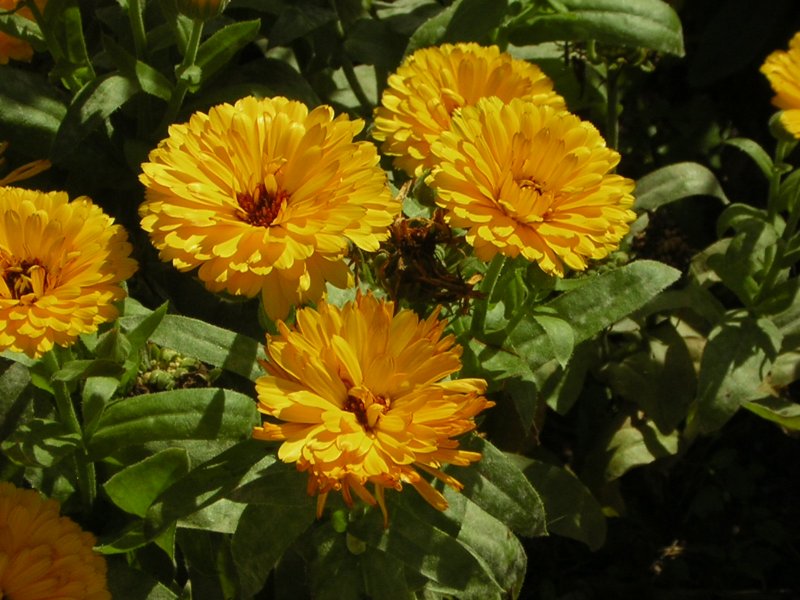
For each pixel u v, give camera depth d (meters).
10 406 0.45
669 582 0.60
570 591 0.59
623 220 0.42
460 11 0.54
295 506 0.43
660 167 0.70
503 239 0.41
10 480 0.46
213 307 0.52
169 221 0.40
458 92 0.47
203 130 0.41
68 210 0.41
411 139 0.46
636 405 0.59
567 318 0.46
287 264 0.39
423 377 0.39
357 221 0.40
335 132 0.41
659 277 0.46
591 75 0.62
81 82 0.51
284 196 0.41
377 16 0.60
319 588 0.45
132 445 0.45
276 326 0.44
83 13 0.56
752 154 0.56
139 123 0.53
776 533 0.61
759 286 0.56
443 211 0.43
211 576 0.48
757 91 0.72
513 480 0.44
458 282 0.43
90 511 0.47
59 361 0.43
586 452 0.60
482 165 0.41
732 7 0.70
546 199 0.40
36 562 0.40
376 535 0.43
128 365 0.43
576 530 0.53
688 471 0.63
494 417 0.55
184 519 0.44
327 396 0.39
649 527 0.61
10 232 0.40
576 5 0.56
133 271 0.41
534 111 0.42
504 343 0.45
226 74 0.54
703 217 0.69
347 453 0.38
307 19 0.54
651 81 0.72
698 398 0.54
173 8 0.48
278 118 0.41
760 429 0.64
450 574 0.43
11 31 0.50
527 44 0.57
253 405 0.43
